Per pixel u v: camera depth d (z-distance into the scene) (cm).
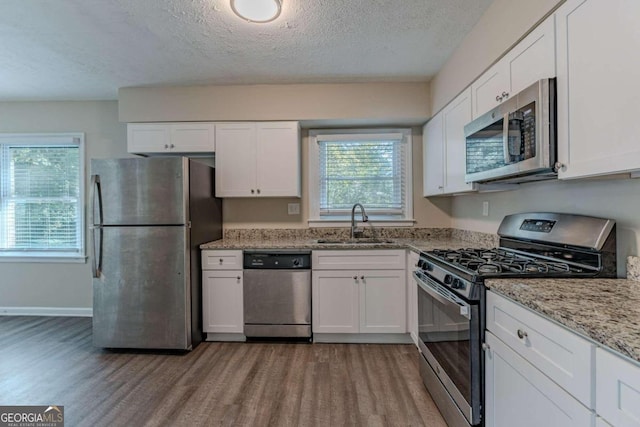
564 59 127
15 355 261
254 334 281
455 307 153
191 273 270
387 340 281
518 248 195
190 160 270
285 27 209
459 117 235
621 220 134
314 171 341
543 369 102
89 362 248
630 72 98
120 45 233
